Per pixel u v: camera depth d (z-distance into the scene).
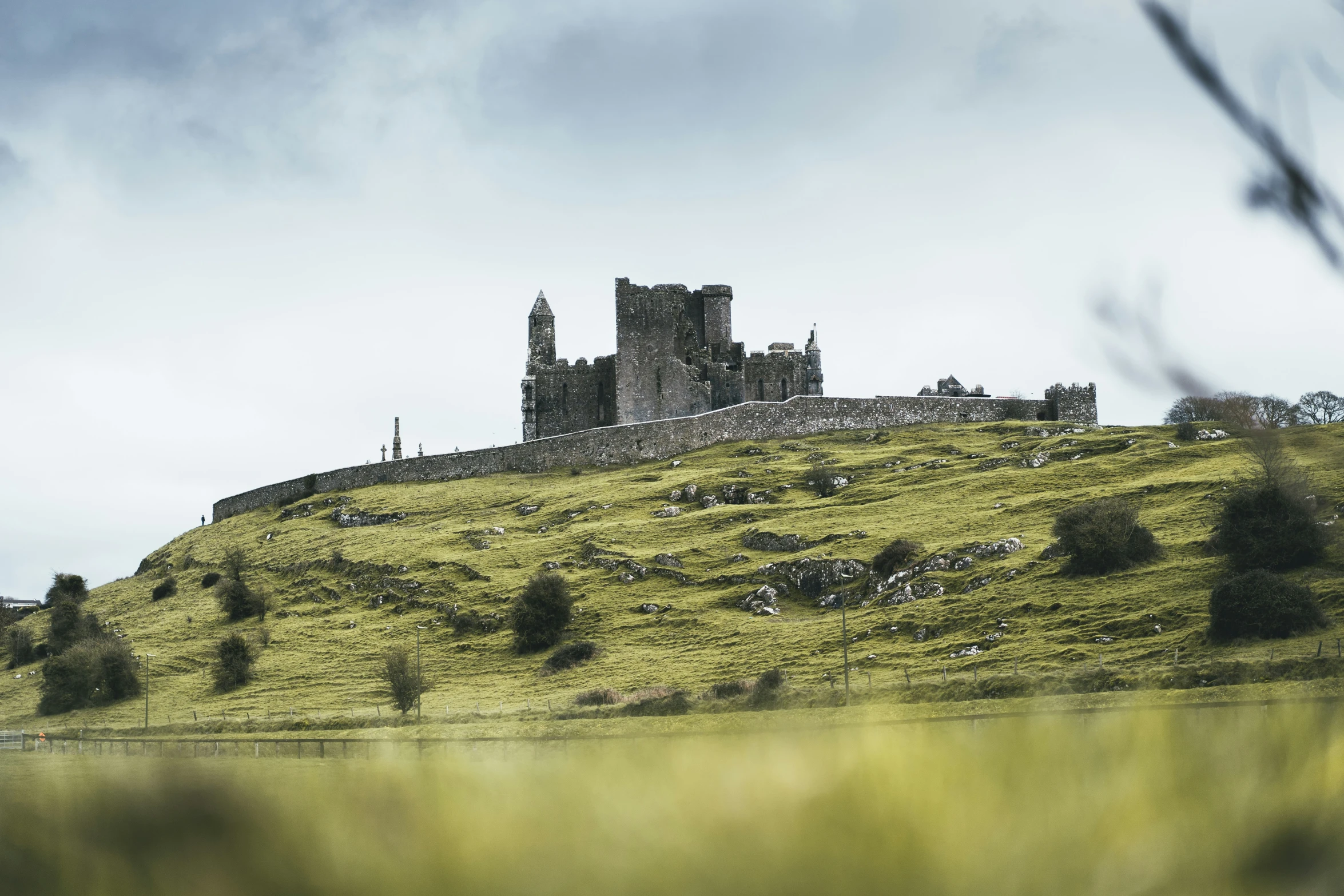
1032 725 9.52
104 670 140.00
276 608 171.50
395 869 7.89
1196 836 8.14
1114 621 101.50
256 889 7.84
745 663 113.94
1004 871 7.90
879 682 95.31
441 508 196.75
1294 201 8.52
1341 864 7.82
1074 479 158.62
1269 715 9.64
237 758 12.35
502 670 130.62
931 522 147.62
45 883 7.91
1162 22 8.67
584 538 166.50
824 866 7.91
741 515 167.38
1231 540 105.12
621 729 63.47
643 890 7.85
